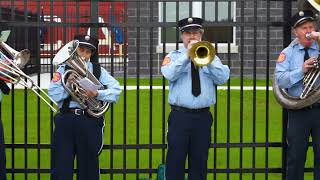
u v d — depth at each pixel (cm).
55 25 646
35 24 645
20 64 609
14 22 644
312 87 594
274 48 1482
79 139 610
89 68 617
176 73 591
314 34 586
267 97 664
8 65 598
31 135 962
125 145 653
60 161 608
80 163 615
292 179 622
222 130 997
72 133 609
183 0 646
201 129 605
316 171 617
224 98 1275
